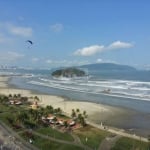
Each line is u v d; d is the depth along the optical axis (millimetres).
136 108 193000
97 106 198125
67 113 173625
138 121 156750
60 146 114500
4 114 165750
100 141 118625
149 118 163375
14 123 144125
